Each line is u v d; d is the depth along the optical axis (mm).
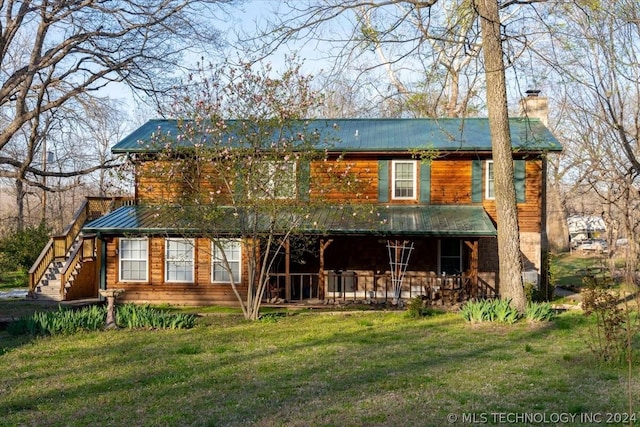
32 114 22328
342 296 23766
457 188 23422
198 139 19750
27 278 32875
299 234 19500
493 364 11102
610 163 11195
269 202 17531
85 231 21531
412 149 21141
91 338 14961
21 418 8297
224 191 19781
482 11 16953
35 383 10398
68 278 24391
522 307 17250
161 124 26062
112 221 22281
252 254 18406
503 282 17516
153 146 19875
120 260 22969
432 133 24297
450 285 23172
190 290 22734
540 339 13727
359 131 25203
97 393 9641
